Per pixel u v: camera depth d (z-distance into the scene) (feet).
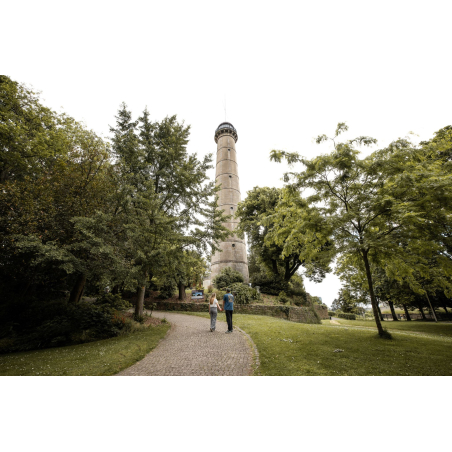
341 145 27.07
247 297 67.46
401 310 175.83
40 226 33.30
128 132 43.01
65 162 40.19
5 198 31.83
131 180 37.52
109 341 29.78
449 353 21.94
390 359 20.35
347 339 27.40
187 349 25.34
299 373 17.28
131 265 35.04
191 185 44.98
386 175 25.27
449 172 23.97
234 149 126.72
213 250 43.88
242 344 26.43
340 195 29.19
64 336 31.24
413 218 20.81
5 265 38.06
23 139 37.52
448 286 27.53
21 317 36.37
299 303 80.53
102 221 31.04
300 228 27.40
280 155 28.17
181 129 49.75
